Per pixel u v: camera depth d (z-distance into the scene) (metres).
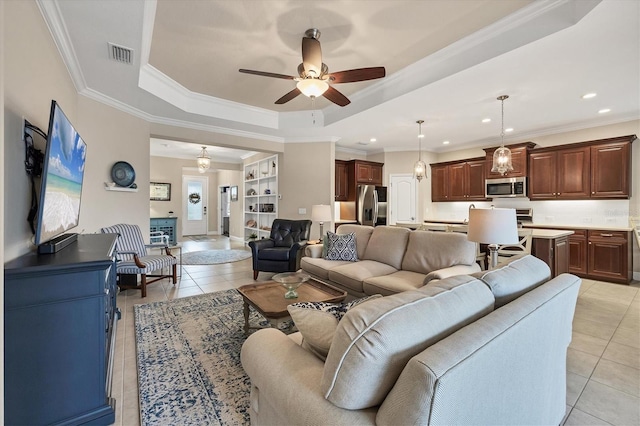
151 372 2.00
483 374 0.82
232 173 9.48
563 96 3.61
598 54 2.60
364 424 0.80
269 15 2.48
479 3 2.32
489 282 1.26
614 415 1.62
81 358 1.49
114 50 2.63
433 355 0.74
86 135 3.37
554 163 5.04
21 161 1.72
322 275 3.51
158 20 2.54
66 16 2.20
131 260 3.71
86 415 1.50
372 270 3.18
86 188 3.37
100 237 2.50
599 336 2.58
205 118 4.50
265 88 4.02
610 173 4.47
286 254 4.35
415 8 2.38
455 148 6.82
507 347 0.91
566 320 1.40
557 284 1.35
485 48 2.72
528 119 4.63
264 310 2.16
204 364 2.10
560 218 5.21
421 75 3.31
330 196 5.66
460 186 6.42
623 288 4.05
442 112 4.22
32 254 1.68
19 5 1.74
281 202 5.91
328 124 4.93
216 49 3.00
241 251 7.02
